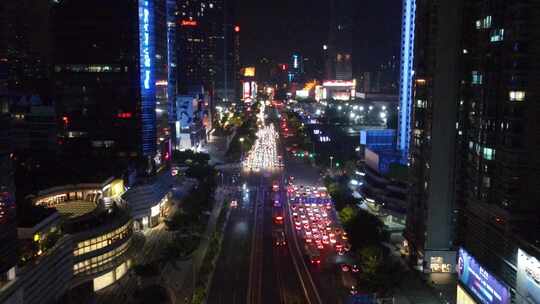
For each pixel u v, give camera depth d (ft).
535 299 367.25
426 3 559.79
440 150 541.75
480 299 440.86
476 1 497.87
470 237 492.95
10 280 375.86
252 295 514.68
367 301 479.41
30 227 418.51
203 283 520.83
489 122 455.63
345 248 649.20
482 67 474.90
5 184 364.99
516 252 406.21
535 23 415.23
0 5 377.50
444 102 537.65
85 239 508.94
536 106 416.87
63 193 645.10
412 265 587.68
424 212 558.97
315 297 508.53
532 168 419.95
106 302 499.51
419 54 580.30
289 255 629.51
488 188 453.99
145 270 530.68
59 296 448.65
